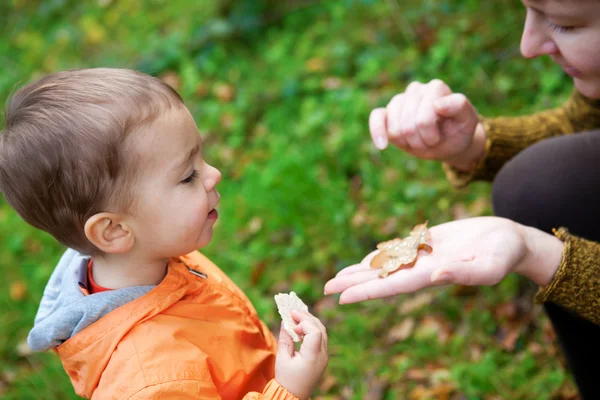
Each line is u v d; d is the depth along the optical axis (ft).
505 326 8.38
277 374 4.60
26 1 17.71
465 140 6.15
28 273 10.61
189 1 15.61
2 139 4.55
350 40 13.57
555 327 5.79
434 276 4.36
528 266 4.80
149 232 4.58
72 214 4.52
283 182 10.87
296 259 9.93
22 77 15.37
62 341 4.64
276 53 13.87
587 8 4.79
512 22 12.43
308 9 14.82
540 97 10.94
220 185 11.62
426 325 8.62
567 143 5.72
